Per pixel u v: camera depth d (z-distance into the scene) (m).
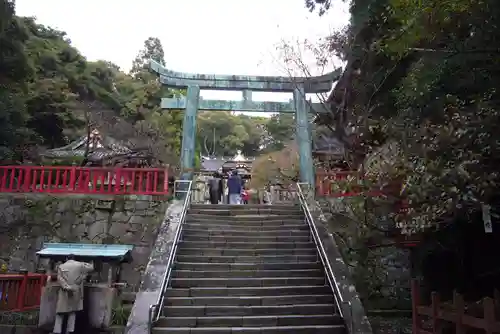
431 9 5.93
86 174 13.41
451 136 5.01
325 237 11.03
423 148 5.34
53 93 25.30
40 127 25.52
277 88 16.94
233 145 49.34
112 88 35.62
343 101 9.80
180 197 13.72
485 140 4.87
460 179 4.78
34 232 12.94
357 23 10.73
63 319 8.59
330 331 7.86
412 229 5.48
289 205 13.59
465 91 6.62
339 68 13.09
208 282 9.31
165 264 9.67
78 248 10.69
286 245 11.05
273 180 21.66
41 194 13.34
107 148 20.95
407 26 6.54
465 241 7.46
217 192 16.39
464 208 5.33
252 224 12.30
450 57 6.52
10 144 17.36
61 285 8.38
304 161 15.64
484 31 5.78
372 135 7.18
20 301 10.37
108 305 9.21
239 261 10.32
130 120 32.72
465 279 7.87
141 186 13.43
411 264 10.15
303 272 9.81
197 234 11.41
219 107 16.75
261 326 8.02
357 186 6.76
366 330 7.70
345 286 9.05
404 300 11.53
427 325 7.36
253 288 9.08
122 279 12.40
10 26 17.28
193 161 15.82
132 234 13.03
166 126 32.25
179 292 8.88
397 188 5.99
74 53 32.69
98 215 13.22
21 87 19.27
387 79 10.43
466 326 5.65
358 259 11.65
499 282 7.63
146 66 41.72
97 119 24.14
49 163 19.27
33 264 12.60
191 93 16.69
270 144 45.31
